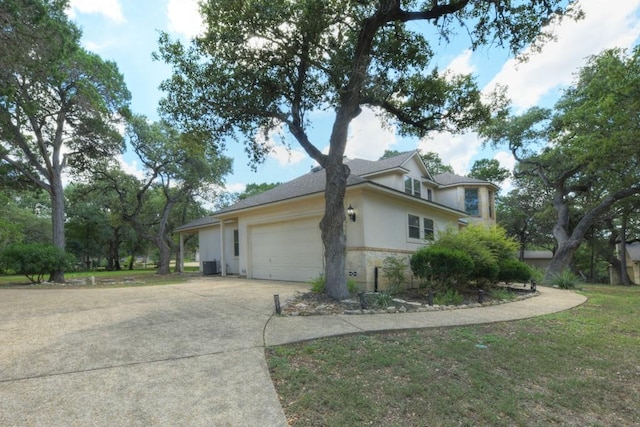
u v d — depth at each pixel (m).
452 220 17.09
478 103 9.32
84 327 5.45
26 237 28.47
